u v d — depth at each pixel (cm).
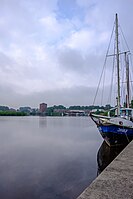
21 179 1022
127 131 1641
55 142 2483
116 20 1969
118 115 1866
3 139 2758
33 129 4644
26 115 18088
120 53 1983
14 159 1498
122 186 366
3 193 841
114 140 1634
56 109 17588
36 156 1617
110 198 318
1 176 1070
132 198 319
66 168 1241
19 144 2297
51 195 826
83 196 324
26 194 829
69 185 939
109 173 438
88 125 6562
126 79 2575
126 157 592
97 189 352
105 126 1616
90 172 1153
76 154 1708
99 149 1933
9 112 17138
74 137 3050
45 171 1170
